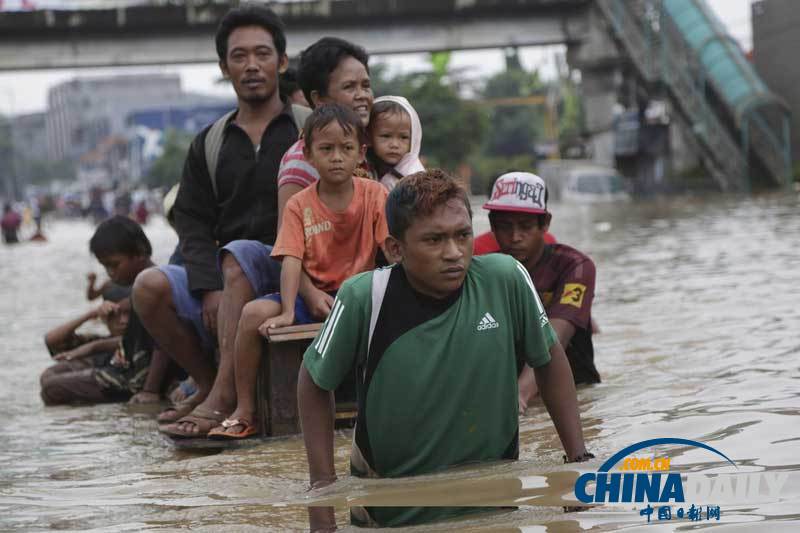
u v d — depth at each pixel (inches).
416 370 181.2
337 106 264.7
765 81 1734.7
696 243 737.6
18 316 612.4
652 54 1727.4
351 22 1835.6
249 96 312.2
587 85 1909.4
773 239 713.0
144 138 5890.8
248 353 265.1
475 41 1857.8
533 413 262.4
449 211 172.7
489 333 183.0
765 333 338.3
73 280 871.1
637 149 1987.0
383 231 269.9
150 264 376.5
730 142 1590.8
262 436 267.1
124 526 185.0
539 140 5004.9
